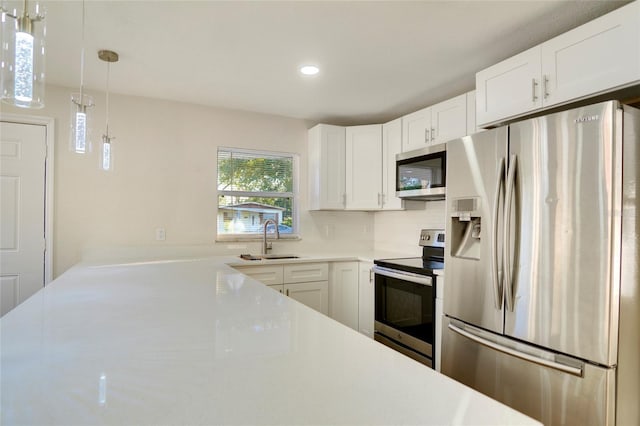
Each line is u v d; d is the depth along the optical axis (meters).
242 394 0.67
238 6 1.80
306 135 3.81
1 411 0.59
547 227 1.64
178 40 2.15
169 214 3.22
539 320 1.66
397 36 2.09
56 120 2.86
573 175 1.56
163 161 3.20
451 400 0.66
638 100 1.76
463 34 2.06
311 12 1.85
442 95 3.06
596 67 1.68
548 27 1.98
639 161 1.54
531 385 1.69
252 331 1.07
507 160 1.81
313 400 0.65
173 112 3.24
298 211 3.76
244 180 3.59
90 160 2.96
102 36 2.10
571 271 1.55
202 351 0.89
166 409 0.61
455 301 2.12
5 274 2.73
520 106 2.02
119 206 3.04
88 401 0.63
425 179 2.84
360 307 3.36
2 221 2.72
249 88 2.92
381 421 0.58
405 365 0.83
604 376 1.45
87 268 2.35
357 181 3.59
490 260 1.90
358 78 2.70
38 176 2.81
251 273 2.96
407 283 2.66
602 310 1.46
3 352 0.87
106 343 0.94
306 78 2.71
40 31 1.12
